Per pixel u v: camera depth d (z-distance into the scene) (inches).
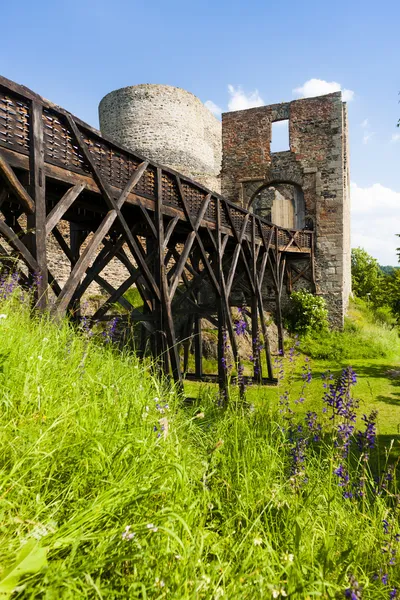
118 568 49.8
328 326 685.3
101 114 1020.5
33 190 149.9
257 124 743.1
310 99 709.9
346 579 64.5
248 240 434.0
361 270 1422.2
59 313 152.8
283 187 925.2
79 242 284.8
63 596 42.1
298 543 62.3
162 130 952.9
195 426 113.6
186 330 440.5
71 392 86.3
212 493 80.3
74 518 53.0
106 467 66.8
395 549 82.5
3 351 83.3
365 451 108.0
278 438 118.0
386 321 759.1
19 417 69.2
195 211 302.4
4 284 133.0
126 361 134.2
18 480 53.7
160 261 243.9
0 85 138.6
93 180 189.0
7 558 45.3
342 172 692.7
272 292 711.1
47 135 163.9
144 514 58.3
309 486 98.5
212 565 58.1
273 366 481.7
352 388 389.7
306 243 685.3
